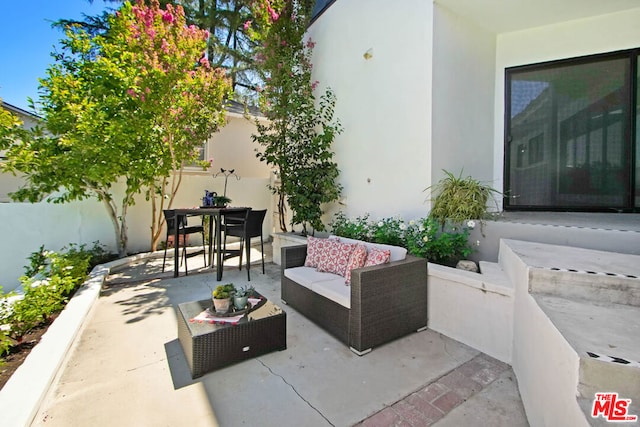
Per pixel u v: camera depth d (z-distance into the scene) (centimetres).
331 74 572
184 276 523
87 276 470
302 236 577
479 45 438
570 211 417
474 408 202
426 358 263
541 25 429
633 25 378
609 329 157
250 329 260
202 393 219
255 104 1036
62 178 502
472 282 277
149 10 519
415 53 409
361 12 498
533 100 439
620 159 387
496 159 465
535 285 213
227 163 973
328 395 217
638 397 124
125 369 248
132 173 563
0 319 279
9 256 529
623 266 218
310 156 580
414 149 414
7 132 467
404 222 425
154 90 521
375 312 276
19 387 204
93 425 188
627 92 382
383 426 188
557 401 149
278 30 599
